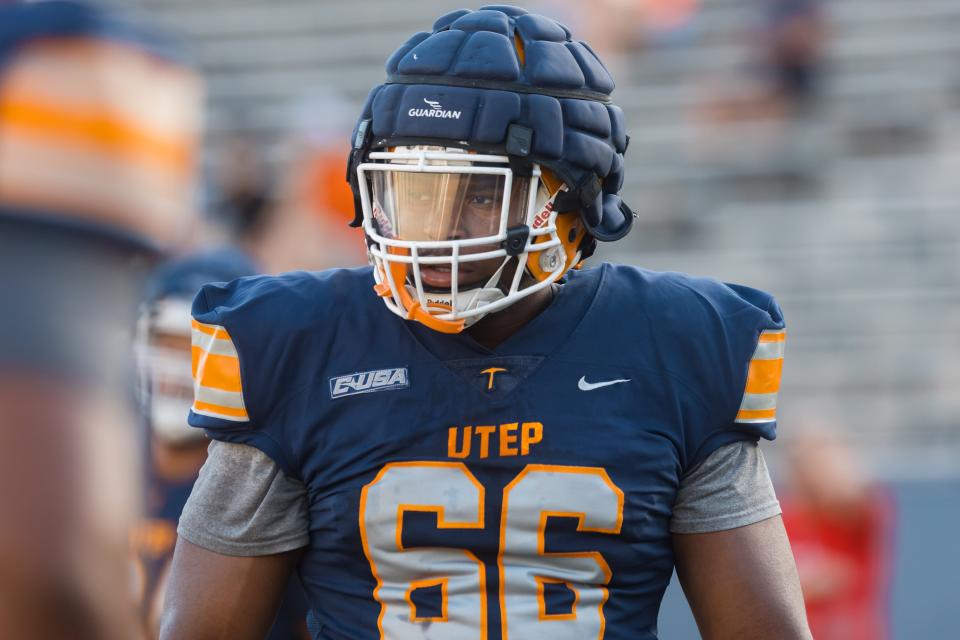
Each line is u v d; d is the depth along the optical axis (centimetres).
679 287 622
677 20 2377
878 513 1498
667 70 2370
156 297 902
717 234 2211
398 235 566
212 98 2603
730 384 600
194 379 595
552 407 579
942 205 2162
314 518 591
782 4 2297
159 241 275
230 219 1459
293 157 1739
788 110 2284
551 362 587
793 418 1941
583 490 571
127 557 267
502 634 564
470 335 598
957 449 1927
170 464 888
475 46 572
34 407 253
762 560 596
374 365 584
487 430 575
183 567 586
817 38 2288
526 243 568
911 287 2097
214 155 2470
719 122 2300
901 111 2267
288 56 2631
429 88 566
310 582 603
